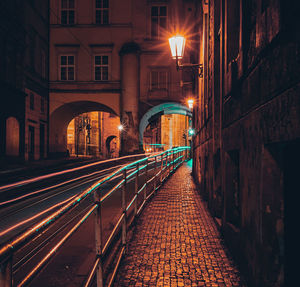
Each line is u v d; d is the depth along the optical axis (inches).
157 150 1704.0
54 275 125.6
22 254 146.9
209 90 274.7
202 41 346.0
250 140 112.5
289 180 85.0
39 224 47.1
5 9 652.1
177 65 266.1
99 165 721.6
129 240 176.6
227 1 172.2
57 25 1000.2
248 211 115.7
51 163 731.4
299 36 64.9
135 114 961.5
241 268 128.9
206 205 273.1
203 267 136.9
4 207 263.3
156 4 990.4
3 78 668.1
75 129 1406.3
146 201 279.9
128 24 994.7
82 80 995.3
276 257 85.8
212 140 234.2
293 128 69.1
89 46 995.9
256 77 103.5
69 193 331.6
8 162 650.8
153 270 133.7
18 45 733.9
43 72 952.3
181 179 465.1
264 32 91.5
